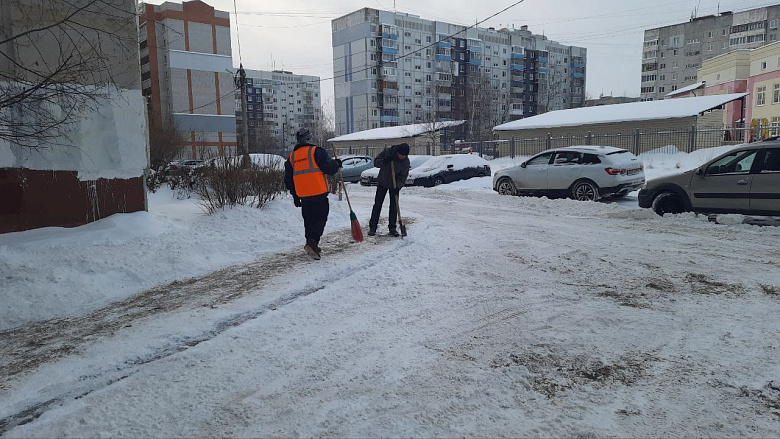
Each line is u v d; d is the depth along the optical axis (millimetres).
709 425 2742
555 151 13547
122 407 3062
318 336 4133
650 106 29812
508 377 3346
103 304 5262
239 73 26641
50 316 4945
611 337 3994
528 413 2900
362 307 4844
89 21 7797
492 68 92062
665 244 7535
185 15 64188
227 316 4664
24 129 6434
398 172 8195
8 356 3926
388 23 79375
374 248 7438
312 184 6730
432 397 3107
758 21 83188
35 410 3088
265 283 5734
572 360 3594
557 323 4320
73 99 6414
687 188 9430
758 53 39281
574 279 5715
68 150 7645
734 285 5355
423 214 11383
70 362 3758
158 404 3096
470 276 5902
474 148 39438
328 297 5125
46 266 5820
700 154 22016
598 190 12500
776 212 8352
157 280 6066
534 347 3834
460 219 10516
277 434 2748
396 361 3646
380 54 78562
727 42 89188
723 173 8984
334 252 7246
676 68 95750
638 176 12812
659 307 4680
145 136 8695
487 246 7555
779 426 2715
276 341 4035
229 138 68812
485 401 3047
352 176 24203
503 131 34469
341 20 81250
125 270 6074
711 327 4152
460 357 3689
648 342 3885
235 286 5668
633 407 2945
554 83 99188
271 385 3324
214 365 3623
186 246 7020
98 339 4215
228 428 2820
